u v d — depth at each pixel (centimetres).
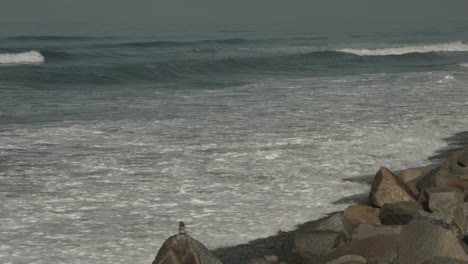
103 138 1659
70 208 1082
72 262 848
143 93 2738
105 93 2759
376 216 962
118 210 1072
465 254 697
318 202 1118
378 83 2966
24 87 2989
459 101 2312
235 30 14838
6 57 4541
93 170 1333
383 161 1413
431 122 1864
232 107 2198
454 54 5562
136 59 4872
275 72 3950
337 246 798
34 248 896
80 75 3359
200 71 3856
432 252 698
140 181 1248
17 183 1231
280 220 1020
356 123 1842
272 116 1978
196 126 1822
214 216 1039
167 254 661
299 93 2589
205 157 1438
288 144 1562
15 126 1842
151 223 1005
